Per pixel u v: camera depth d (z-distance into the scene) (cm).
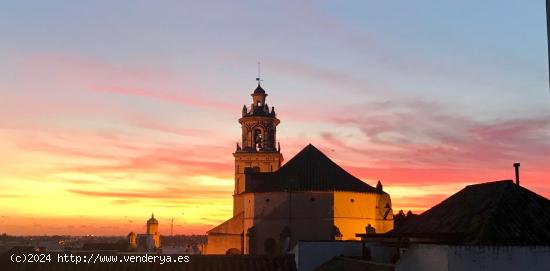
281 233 7581
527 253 2762
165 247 15938
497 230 2959
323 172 7975
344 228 7612
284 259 4503
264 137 10106
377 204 7950
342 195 7694
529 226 3023
